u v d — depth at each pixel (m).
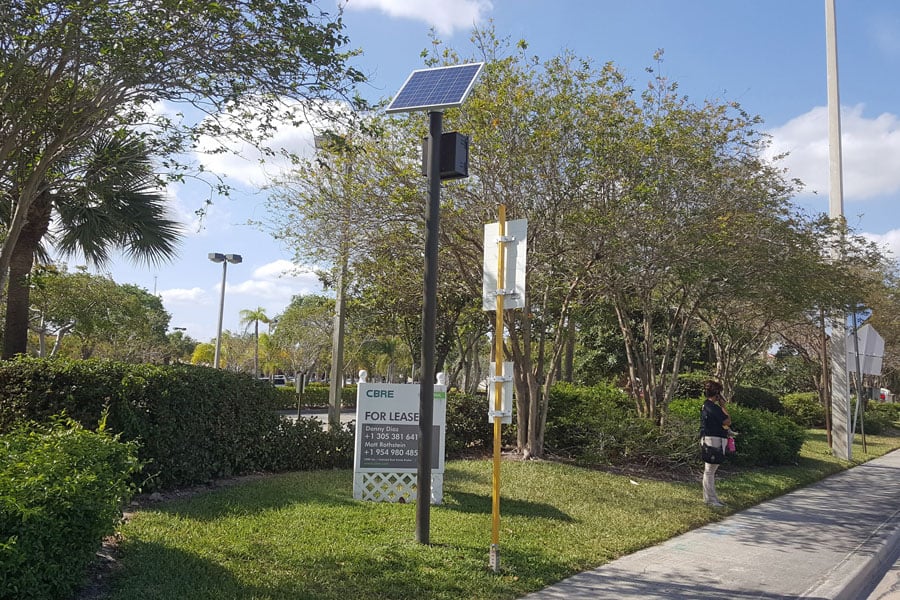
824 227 14.25
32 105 7.93
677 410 14.77
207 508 7.32
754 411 16.27
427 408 6.62
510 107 10.20
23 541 4.15
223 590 5.03
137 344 36.19
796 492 12.27
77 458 4.97
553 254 11.23
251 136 8.59
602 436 12.41
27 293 12.44
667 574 6.61
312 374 58.81
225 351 56.97
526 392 12.62
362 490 8.46
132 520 6.61
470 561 6.17
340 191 11.23
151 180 11.12
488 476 10.34
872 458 18.38
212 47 7.61
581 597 5.71
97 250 13.48
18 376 7.33
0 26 6.96
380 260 12.18
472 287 12.16
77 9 6.88
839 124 17.31
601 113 10.76
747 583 6.51
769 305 14.16
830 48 17.61
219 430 8.84
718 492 11.03
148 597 4.77
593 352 26.70
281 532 6.62
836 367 17.55
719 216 11.50
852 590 6.84
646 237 10.77
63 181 9.59
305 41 7.43
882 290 22.30
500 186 10.68
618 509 9.12
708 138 11.74
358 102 8.10
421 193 10.52
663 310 15.93
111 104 8.12
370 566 5.81
